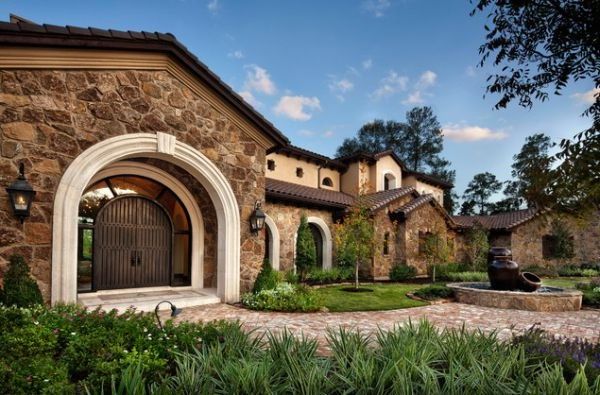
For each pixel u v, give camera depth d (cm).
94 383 328
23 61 689
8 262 657
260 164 1041
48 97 714
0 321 452
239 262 972
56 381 313
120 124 795
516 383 331
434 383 304
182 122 889
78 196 727
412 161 4466
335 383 331
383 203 1778
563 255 2361
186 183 1046
